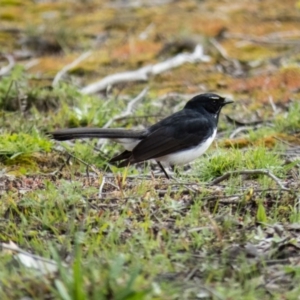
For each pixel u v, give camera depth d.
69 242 9.58
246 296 8.25
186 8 26.27
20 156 13.48
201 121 12.88
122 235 9.88
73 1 27.56
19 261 8.79
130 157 12.45
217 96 13.25
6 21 25.03
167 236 9.81
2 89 16.94
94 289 7.88
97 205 10.80
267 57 21.30
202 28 23.69
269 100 17.81
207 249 9.50
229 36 22.95
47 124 15.52
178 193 11.29
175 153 12.66
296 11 25.62
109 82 18.86
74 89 17.33
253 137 15.03
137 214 10.58
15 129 15.04
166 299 7.95
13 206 10.66
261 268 9.06
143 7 26.52
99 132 12.59
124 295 7.69
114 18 25.17
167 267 8.91
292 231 10.16
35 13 26.09
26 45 22.58
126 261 9.05
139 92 18.69
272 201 11.04
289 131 15.60
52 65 20.89
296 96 18.19
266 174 11.80
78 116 15.73
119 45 22.61
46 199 10.86
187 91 18.89
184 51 21.94
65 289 7.91
